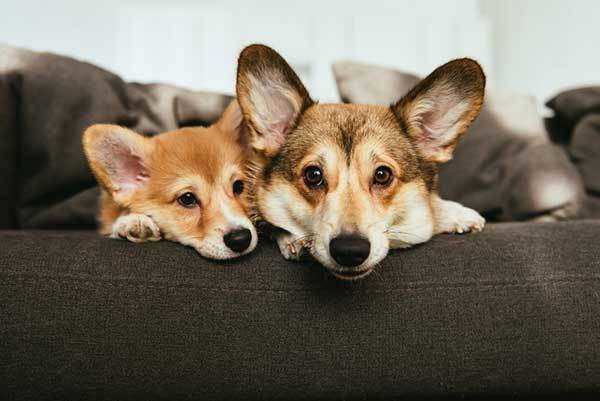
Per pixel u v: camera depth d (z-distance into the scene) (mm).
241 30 1232
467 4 1271
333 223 493
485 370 469
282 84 573
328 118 559
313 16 1243
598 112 767
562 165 721
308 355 464
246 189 609
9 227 677
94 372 454
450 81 556
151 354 457
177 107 748
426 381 469
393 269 491
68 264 472
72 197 685
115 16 1185
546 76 1168
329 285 481
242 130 665
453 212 577
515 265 491
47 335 450
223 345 461
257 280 481
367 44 1257
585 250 504
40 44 1147
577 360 469
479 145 729
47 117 669
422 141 580
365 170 529
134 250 497
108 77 729
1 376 448
